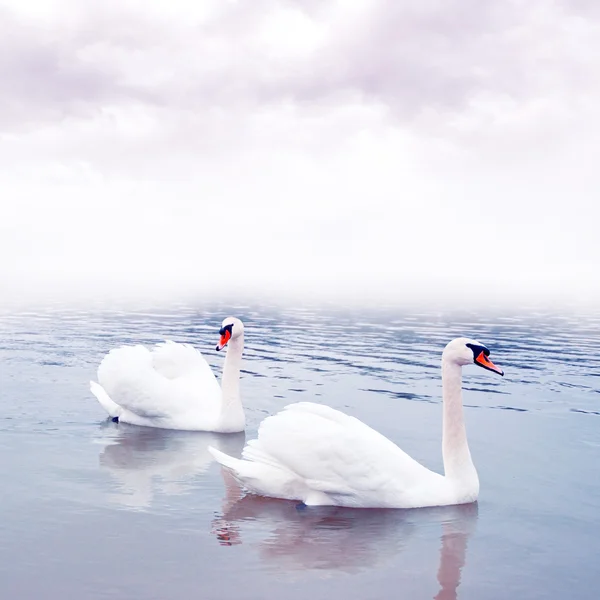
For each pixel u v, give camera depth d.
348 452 9.52
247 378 17.62
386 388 16.58
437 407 14.84
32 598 7.01
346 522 9.11
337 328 27.39
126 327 26.81
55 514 9.18
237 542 8.41
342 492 9.54
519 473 11.02
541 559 8.14
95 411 14.59
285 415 9.96
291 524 9.01
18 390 16.12
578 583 7.58
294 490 9.83
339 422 9.95
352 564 7.91
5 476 10.63
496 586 7.48
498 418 14.17
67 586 7.27
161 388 13.62
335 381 17.33
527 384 17.34
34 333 25.00
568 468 11.23
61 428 13.38
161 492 10.09
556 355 21.48
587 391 16.50
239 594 7.18
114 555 8.00
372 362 19.94
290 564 7.87
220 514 9.30
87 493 9.98
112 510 9.35
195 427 13.46
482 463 11.48
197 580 7.44
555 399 15.71
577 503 9.82
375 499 9.55
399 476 9.62
